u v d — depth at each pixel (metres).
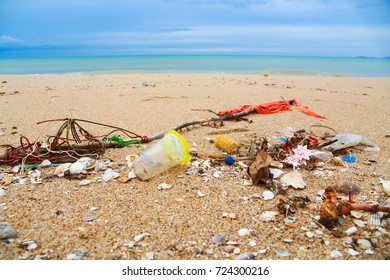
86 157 0.74
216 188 0.64
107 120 1.11
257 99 1.52
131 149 0.83
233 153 0.79
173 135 0.73
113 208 0.57
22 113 1.21
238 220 0.54
